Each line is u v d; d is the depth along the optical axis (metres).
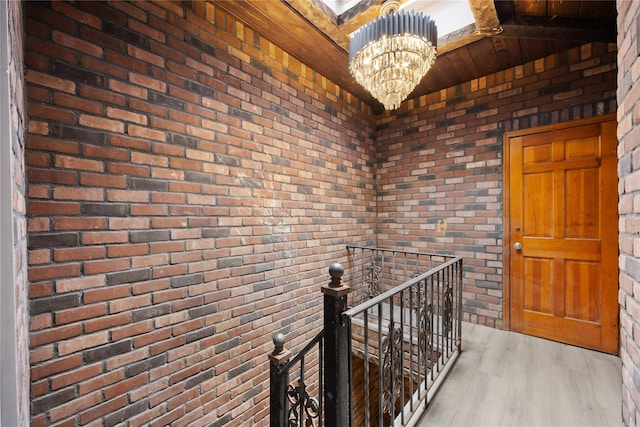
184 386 1.73
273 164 2.31
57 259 1.29
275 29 2.12
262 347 2.19
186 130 1.76
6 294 0.56
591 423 1.53
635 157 0.95
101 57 1.43
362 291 3.22
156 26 1.63
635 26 0.93
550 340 2.44
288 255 2.44
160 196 1.64
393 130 3.42
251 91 2.14
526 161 2.55
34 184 1.24
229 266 1.98
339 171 3.01
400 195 3.36
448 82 2.89
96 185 1.41
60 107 1.31
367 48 1.67
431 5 1.95
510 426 1.52
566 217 2.37
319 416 1.21
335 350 1.12
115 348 1.46
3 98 0.55
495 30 2.04
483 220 2.78
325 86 2.85
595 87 2.24
